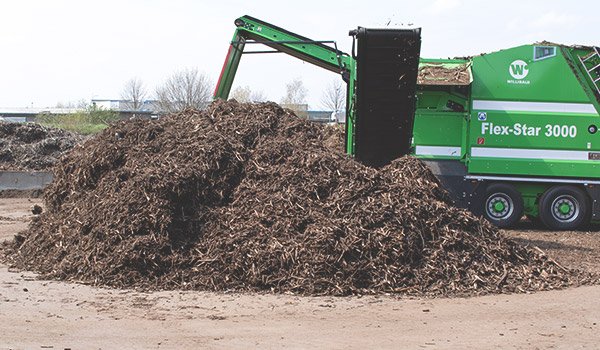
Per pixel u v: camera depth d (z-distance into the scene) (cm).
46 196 1210
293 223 995
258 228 998
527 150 1761
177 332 729
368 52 1355
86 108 4550
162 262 977
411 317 813
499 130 1758
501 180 1762
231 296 909
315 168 1078
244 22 1855
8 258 1130
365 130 1485
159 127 1196
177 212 1032
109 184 1091
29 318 777
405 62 1366
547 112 1759
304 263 950
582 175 1759
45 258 1068
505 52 1756
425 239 1017
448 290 952
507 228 1784
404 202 1049
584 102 1762
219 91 1856
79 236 1051
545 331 761
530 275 1022
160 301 873
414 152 1767
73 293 908
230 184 1084
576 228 1770
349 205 1025
